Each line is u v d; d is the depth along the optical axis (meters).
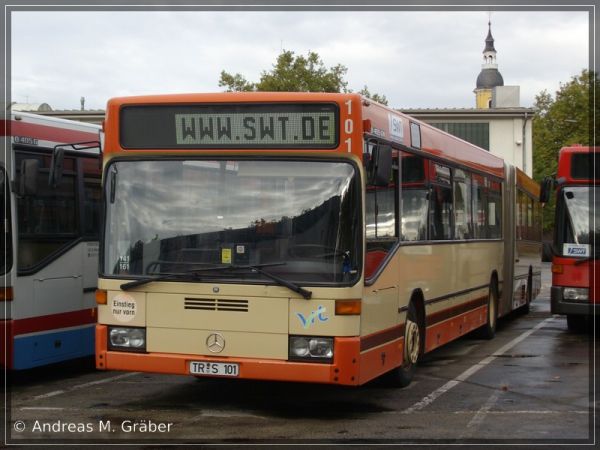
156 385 10.78
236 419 8.64
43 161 10.94
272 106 8.49
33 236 10.68
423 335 11.14
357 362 8.22
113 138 8.91
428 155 11.46
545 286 35.53
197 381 11.08
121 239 8.79
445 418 8.73
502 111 57.41
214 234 8.53
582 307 15.91
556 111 60.72
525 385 10.76
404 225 10.20
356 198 8.31
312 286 8.18
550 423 8.52
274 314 8.25
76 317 11.45
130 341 8.66
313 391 10.28
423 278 11.06
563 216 16.20
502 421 8.59
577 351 14.29
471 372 11.84
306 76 43.03
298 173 8.43
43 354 10.79
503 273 17.44
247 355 8.32
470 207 14.27
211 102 8.63
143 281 8.54
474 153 14.67
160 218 8.70
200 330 8.43
